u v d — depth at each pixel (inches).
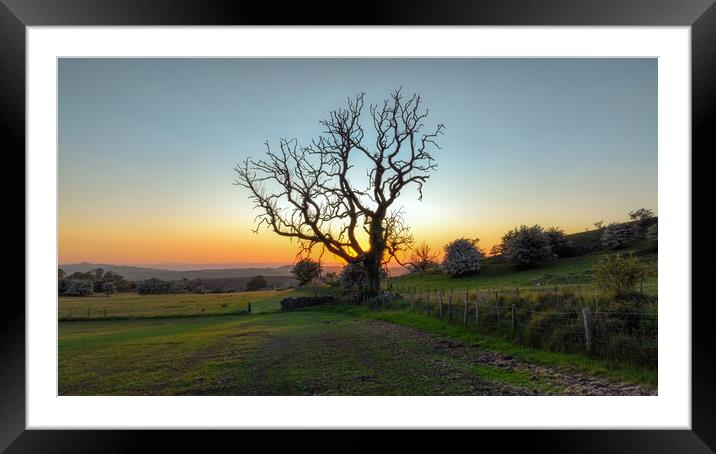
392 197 1515.7
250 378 447.8
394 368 446.0
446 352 503.2
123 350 721.6
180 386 438.9
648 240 1716.3
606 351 398.6
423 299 938.7
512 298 608.1
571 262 1729.8
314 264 1936.5
